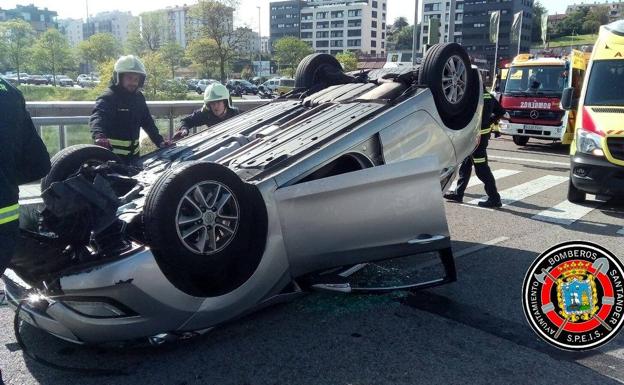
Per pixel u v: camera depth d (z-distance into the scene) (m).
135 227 3.49
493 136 17.67
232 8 61.41
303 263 3.92
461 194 8.01
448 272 4.25
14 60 74.94
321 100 5.31
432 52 4.88
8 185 2.51
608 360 3.48
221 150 4.50
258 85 59.97
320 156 4.01
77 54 84.94
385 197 4.01
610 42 8.06
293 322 4.04
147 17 82.75
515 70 14.87
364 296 4.49
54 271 3.38
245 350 3.64
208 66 63.88
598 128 7.25
